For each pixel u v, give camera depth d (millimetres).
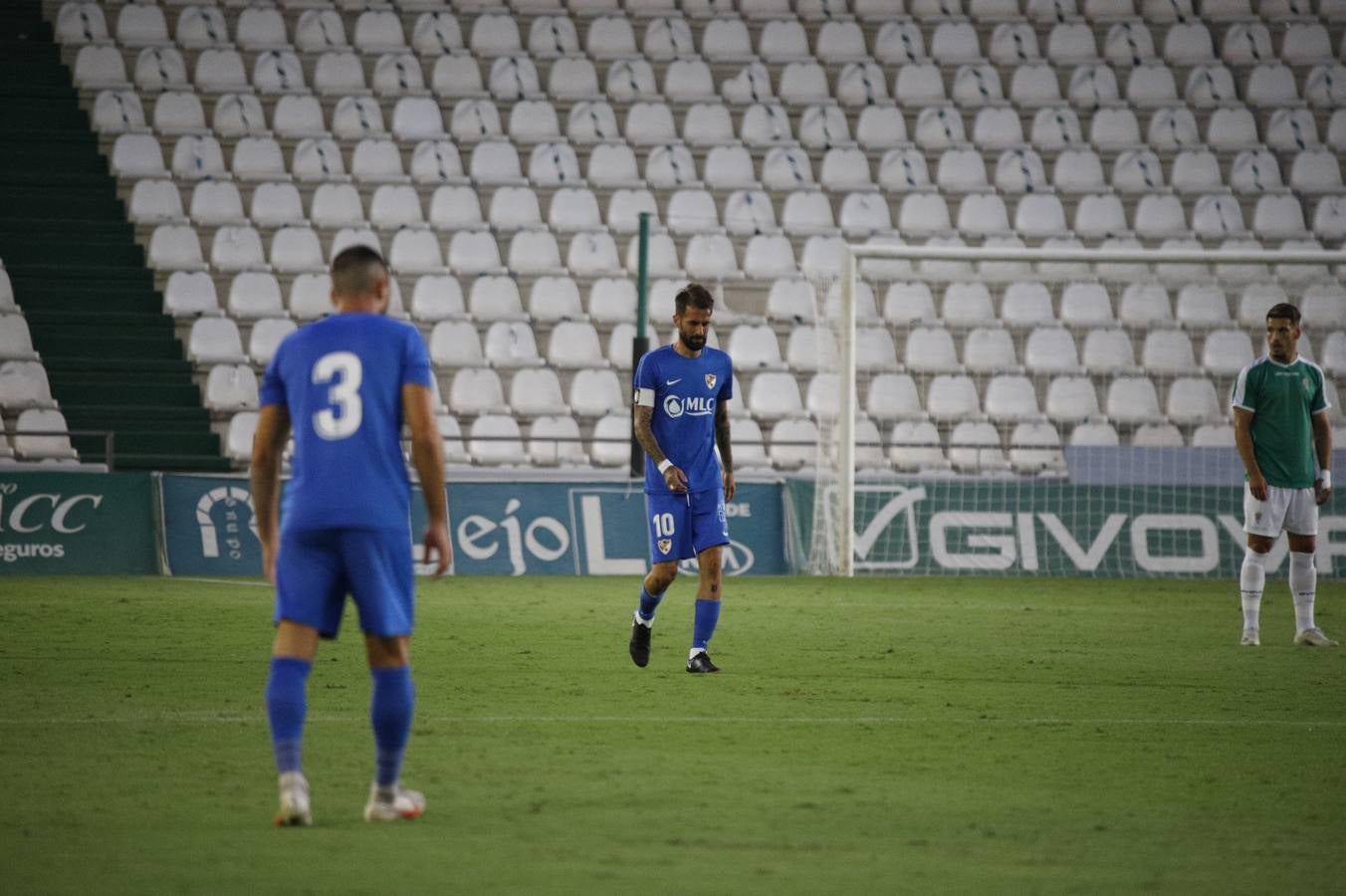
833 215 83062
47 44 83125
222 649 36125
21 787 20047
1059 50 91188
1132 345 77312
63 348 70500
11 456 65688
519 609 46812
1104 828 18391
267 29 86062
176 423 68812
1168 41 91250
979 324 76938
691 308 32438
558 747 23609
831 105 86625
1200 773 22359
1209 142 87188
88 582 54938
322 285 74125
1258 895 15352
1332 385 76938
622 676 32344
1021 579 62094
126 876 15312
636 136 84875
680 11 90750
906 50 89875
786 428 72438
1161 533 64562
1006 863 16484
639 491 62375
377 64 84625
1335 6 93438
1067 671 34250
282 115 81750
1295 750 24500
